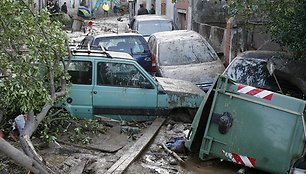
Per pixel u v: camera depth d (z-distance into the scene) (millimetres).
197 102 10312
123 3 50000
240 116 7348
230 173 7719
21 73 6680
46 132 8547
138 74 10078
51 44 7453
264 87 10422
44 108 7074
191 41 14492
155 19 20172
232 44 15484
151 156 8430
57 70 8047
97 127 9477
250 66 11133
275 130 7098
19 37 7074
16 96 6801
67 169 7547
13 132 8844
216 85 7586
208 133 7637
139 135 9445
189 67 13477
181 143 8547
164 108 10195
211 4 19984
